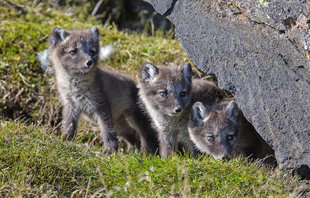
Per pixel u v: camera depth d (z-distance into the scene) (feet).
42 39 50.37
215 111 38.50
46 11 57.11
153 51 50.29
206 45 34.96
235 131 37.55
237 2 32.50
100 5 59.00
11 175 29.07
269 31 31.24
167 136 41.34
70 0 60.13
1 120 39.99
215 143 37.42
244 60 32.71
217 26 34.22
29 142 32.32
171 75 39.81
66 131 38.60
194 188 29.17
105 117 42.32
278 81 31.09
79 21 57.06
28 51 48.52
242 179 29.96
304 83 29.84
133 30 57.11
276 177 30.86
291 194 28.02
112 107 44.60
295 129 30.71
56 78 43.39
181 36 36.81
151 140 44.62
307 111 29.94
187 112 40.63
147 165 31.35
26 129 35.17
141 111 44.91
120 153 36.11
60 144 33.24
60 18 56.44
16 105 44.98
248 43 32.48
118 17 58.23
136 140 47.88
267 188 29.22
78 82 41.29
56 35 42.37
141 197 28.09
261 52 31.76
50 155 30.94
